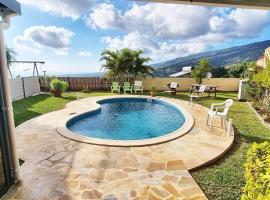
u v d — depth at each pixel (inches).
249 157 85.4
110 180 139.8
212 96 536.7
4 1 109.2
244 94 473.7
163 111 418.3
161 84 666.2
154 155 179.9
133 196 123.3
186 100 481.1
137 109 434.6
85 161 166.9
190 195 125.0
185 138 225.3
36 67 612.7
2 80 125.9
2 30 122.7
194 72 635.5
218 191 130.3
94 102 435.2
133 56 625.3
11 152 132.9
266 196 56.3
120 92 617.3
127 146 197.9
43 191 127.0
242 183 139.3
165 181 139.6
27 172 148.6
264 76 336.5
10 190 128.0
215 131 251.6
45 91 607.8
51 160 167.9
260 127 275.0
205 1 125.6
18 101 441.4
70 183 135.6
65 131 237.9
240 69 754.8
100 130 297.6
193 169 158.1
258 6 129.4
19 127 256.2
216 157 176.7
